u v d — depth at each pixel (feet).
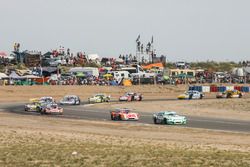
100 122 261.85
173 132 214.90
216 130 226.79
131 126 240.73
